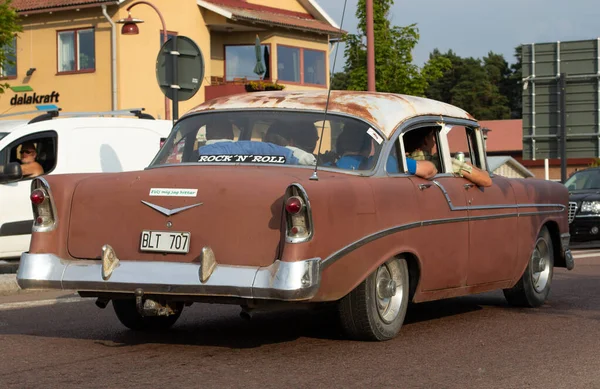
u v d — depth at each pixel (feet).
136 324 27.09
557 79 109.60
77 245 23.29
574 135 109.81
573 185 75.66
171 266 22.08
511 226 30.30
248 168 24.57
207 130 26.25
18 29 89.76
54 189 23.47
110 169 46.52
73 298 35.60
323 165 24.77
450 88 386.32
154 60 119.34
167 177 22.81
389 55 100.32
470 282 28.25
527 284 32.27
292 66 134.00
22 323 29.30
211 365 22.00
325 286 21.74
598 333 27.37
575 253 61.57
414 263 25.50
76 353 23.70
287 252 21.11
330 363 22.25
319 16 140.05
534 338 26.40
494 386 20.13
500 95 382.22
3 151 44.57
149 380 20.38
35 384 20.06
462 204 27.53
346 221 22.30
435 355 23.53
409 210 24.95
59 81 121.19
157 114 119.75
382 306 24.71
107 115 54.65
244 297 21.40
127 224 22.80
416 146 27.66
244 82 127.03
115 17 117.08
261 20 125.70
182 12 122.62
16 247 44.45
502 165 138.92
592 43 108.37
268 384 19.97
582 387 20.12
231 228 21.88
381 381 20.44
